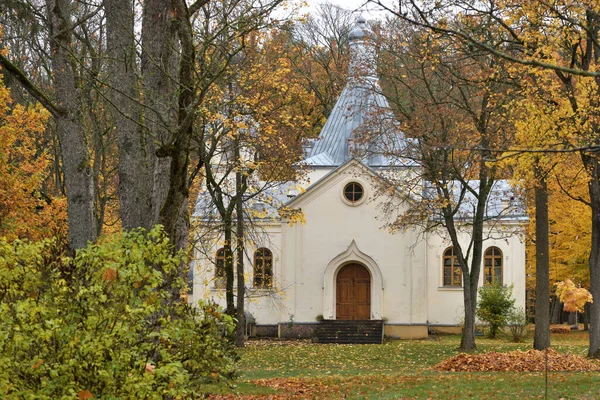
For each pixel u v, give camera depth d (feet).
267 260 154.20
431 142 99.25
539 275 100.42
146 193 40.01
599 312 85.46
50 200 72.13
